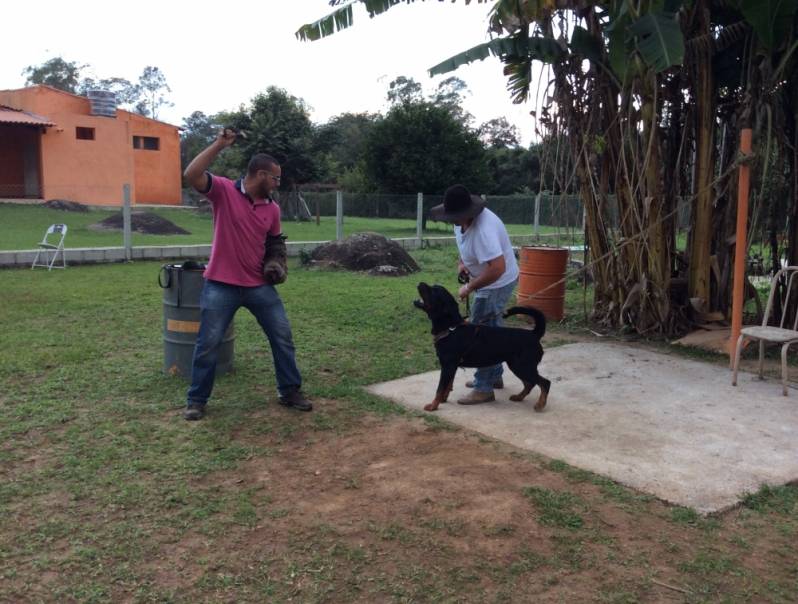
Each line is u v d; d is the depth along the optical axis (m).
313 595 2.84
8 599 2.77
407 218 21.62
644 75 7.05
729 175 7.64
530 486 3.83
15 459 4.14
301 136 33.19
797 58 7.03
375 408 5.19
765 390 5.75
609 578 2.97
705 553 3.18
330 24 7.46
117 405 5.14
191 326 5.76
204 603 2.78
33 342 7.03
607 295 8.41
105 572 2.98
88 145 28.47
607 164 8.04
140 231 20.67
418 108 28.56
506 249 5.15
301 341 7.40
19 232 19.00
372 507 3.59
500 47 7.33
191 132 62.41
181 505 3.60
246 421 4.88
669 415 5.08
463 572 3.00
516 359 5.04
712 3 7.37
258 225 4.82
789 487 3.88
